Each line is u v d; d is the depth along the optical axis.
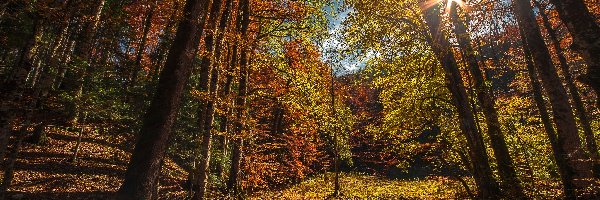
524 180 13.82
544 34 17.45
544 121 11.73
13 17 10.58
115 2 17.41
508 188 12.39
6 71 14.73
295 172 29.05
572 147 9.30
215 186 17.19
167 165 19.70
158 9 18.98
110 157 19.02
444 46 12.81
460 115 13.43
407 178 35.03
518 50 17.23
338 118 24.52
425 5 12.87
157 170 7.66
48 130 19.67
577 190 8.64
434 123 16.36
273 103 25.70
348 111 26.14
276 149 27.42
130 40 20.36
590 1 14.49
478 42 15.95
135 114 14.99
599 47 6.71
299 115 24.83
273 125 31.03
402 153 17.17
